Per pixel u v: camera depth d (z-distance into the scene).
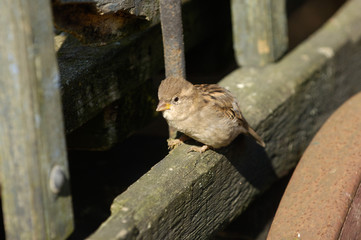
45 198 4.52
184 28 10.03
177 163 6.74
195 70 11.67
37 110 4.32
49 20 4.36
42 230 4.54
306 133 10.09
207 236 7.07
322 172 6.88
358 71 12.30
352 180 6.59
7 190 4.47
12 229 4.56
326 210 6.28
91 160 10.12
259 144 8.41
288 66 10.23
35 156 4.36
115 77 7.76
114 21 6.16
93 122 8.06
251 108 8.59
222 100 7.24
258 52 10.19
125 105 8.28
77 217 9.53
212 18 11.08
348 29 12.06
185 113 7.02
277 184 9.93
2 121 4.31
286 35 10.58
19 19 4.10
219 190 7.30
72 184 9.80
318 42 11.39
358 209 6.62
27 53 4.18
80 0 5.22
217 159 7.19
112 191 9.71
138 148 10.39
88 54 7.56
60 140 4.61
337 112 7.99
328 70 10.84
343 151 7.10
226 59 12.00
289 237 6.17
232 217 7.79
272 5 10.08
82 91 7.08
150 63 8.59
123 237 5.21
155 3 6.71
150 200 5.86
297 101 9.64
